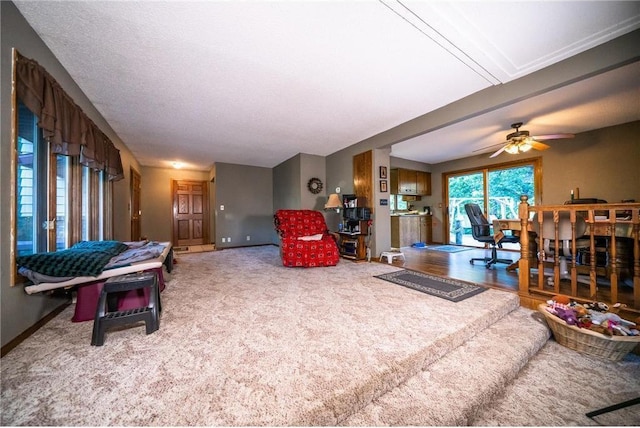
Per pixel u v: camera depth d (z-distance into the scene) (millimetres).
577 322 1729
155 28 1729
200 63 2150
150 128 3701
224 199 6188
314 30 1778
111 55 2020
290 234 4098
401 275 3184
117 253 2266
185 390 1117
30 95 1604
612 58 1885
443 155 5801
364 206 4473
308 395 1093
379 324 1786
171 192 6559
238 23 1698
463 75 2381
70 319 1881
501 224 3312
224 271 3545
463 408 1147
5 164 1443
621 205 1879
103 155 2902
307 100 2889
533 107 3135
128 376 1211
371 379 1204
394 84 2547
